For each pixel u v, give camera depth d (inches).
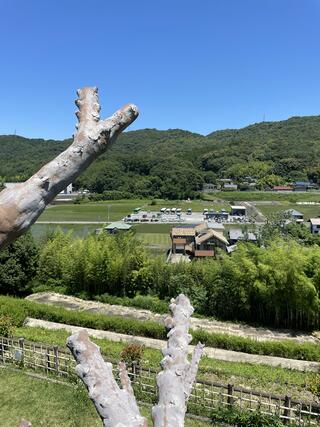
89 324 693.9
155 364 486.0
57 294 948.6
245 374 495.2
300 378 494.3
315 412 384.5
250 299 781.9
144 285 914.7
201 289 841.5
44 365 463.5
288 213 1520.7
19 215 53.7
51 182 55.7
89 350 60.0
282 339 698.2
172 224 2271.2
